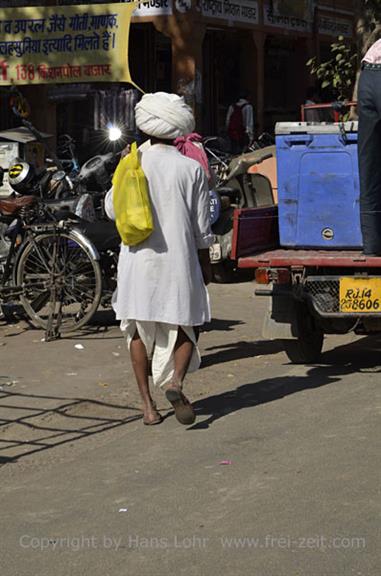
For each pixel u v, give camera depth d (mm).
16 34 14258
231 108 21500
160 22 20203
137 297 6473
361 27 12812
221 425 6762
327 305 7922
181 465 5957
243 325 10109
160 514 5176
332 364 8531
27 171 10508
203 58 23062
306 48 24969
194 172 6527
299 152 8195
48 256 9445
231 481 5629
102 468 5984
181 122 6500
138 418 7027
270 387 7746
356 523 4934
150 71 22500
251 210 8102
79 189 11359
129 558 4645
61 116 20312
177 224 6465
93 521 5125
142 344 6734
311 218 8242
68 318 9758
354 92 13109
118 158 11609
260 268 7945
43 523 5133
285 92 25453
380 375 8047
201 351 9023
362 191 7656
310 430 6543
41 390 7727
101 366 8453
